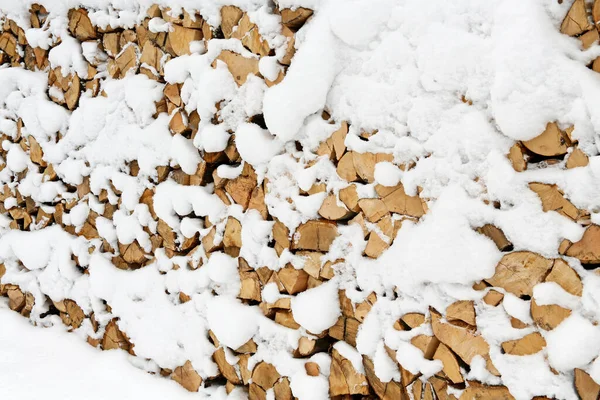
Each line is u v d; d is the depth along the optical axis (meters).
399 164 1.51
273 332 1.83
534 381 1.24
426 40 1.44
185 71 2.08
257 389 1.88
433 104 1.43
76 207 2.62
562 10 1.26
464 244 1.35
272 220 1.88
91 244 2.57
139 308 2.29
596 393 1.16
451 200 1.38
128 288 2.34
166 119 2.22
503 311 1.31
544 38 1.23
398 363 1.51
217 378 2.08
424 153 1.45
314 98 1.65
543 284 1.24
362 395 1.66
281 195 1.81
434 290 1.43
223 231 2.02
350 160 1.61
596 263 1.20
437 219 1.39
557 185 1.24
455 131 1.39
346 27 1.59
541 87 1.22
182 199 2.11
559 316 1.22
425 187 1.45
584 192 1.19
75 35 2.60
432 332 1.43
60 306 2.70
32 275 2.84
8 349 2.52
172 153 2.13
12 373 2.26
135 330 2.29
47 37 2.72
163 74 2.21
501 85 1.26
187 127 2.11
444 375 1.41
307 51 1.67
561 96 1.21
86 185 2.58
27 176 2.88
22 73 2.85
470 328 1.36
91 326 2.54
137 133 2.28
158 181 2.23
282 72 1.78
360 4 1.57
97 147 2.48
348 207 1.63
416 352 1.45
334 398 1.68
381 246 1.56
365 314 1.60
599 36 1.20
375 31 1.57
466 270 1.35
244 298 1.94
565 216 1.23
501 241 1.32
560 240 1.23
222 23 1.96
